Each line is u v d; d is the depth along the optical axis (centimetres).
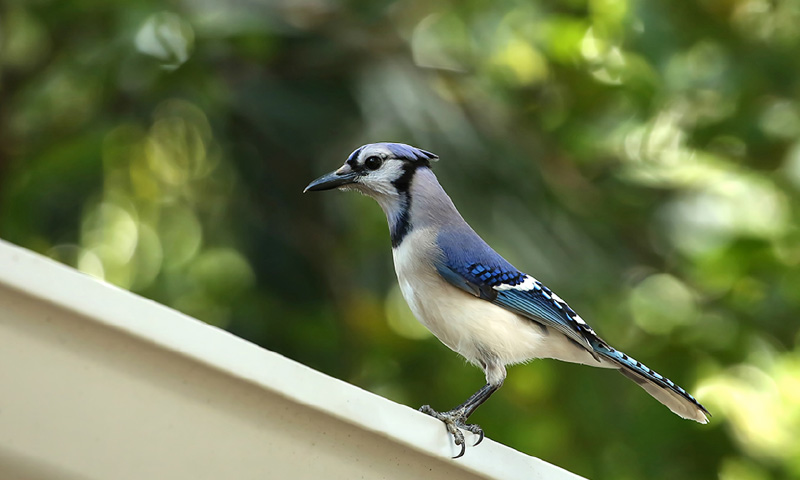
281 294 1120
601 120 1230
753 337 1201
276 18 1123
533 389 1198
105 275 1312
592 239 1193
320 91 1148
